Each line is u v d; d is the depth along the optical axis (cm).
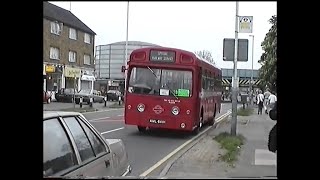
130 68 1628
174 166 951
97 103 5062
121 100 5103
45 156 362
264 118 2873
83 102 4675
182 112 1589
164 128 1612
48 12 5206
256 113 3597
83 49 6038
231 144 1284
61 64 5475
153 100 1606
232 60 1573
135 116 1622
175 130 1750
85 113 3203
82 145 466
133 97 1623
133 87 1627
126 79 1638
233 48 1569
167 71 1603
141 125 1617
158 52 1600
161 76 1606
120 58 6122
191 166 950
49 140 385
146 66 1609
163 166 975
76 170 415
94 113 3231
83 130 491
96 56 6391
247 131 1845
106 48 6284
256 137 1592
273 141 665
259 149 1248
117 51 6128
